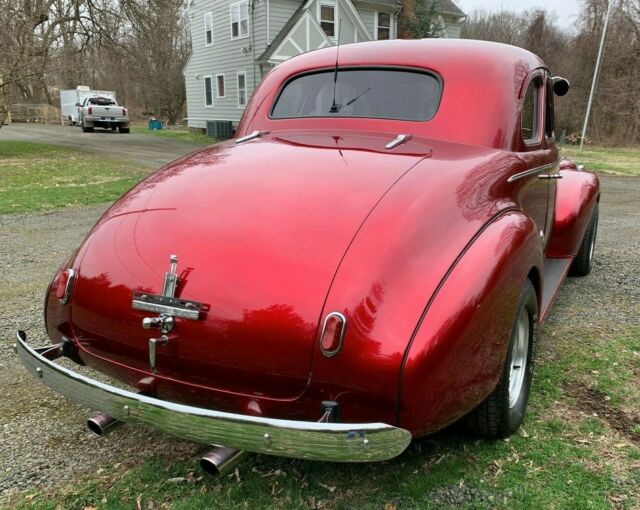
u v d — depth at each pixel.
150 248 2.24
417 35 25.44
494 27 48.97
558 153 3.88
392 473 2.43
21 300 4.68
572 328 3.99
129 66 22.75
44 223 8.13
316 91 3.20
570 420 2.81
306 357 1.92
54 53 19.53
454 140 2.74
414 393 1.86
